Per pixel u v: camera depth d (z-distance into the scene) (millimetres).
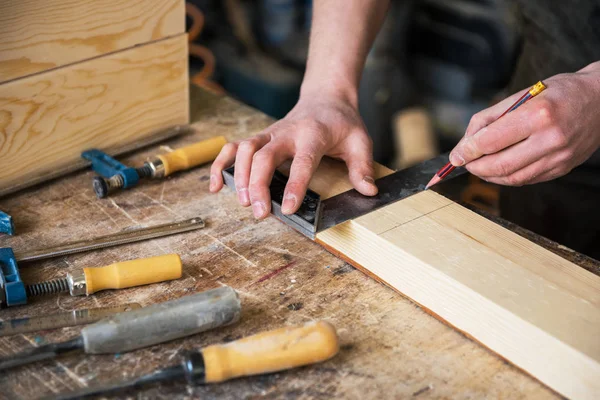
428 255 901
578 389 754
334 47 1288
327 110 1180
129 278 918
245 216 1113
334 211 1012
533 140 992
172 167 1213
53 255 979
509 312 801
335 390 774
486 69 2299
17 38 1068
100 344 787
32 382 771
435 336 862
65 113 1183
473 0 2223
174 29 1300
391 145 2443
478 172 1051
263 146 1087
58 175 1206
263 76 2688
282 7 2711
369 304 917
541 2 1509
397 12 2305
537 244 1013
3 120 1098
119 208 1126
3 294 870
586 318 799
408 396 770
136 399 752
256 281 953
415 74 2479
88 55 1177
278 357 762
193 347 829
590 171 1557
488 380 797
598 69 1083
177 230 1054
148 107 1319
